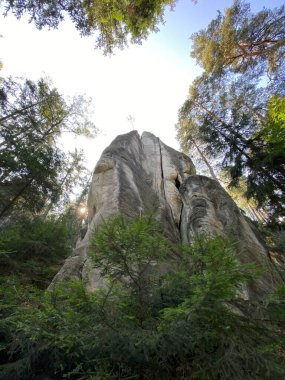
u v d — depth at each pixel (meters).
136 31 10.73
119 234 3.23
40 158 11.98
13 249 9.90
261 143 12.58
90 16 10.19
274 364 2.38
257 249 8.73
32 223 12.78
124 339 2.54
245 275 2.77
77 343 2.91
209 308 2.38
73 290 3.09
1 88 13.44
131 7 9.91
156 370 2.68
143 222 3.25
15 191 11.62
